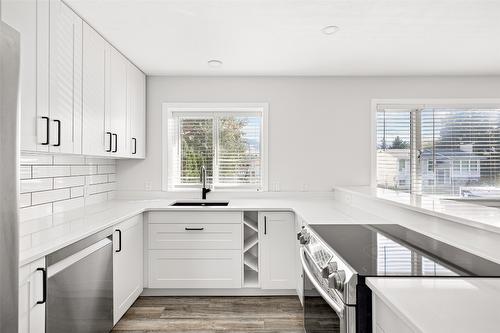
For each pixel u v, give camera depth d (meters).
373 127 3.57
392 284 1.01
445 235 1.62
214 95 3.54
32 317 1.35
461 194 3.61
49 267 1.47
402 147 3.65
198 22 2.23
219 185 3.66
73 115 2.04
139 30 2.35
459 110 3.60
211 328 2.35
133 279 2.62
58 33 1.87
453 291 0.95
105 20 2.19
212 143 3.67
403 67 3.27
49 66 1.78
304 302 1.85
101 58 2.44
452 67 3.28
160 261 2.88
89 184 2.96
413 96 3.58
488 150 3.61
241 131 3.68
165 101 3.53
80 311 1.75
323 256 1.50
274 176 3.57
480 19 2.21
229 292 2.93
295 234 2.86
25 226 1.95
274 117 3.56
